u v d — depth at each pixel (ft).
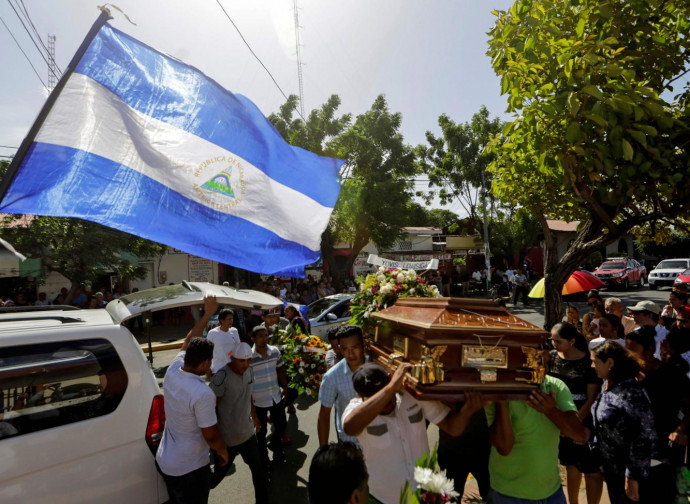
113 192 10.18
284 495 14.61
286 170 12.88
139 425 10.28
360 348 10.64
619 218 19.17
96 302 41.68
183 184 10.96
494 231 91.56
